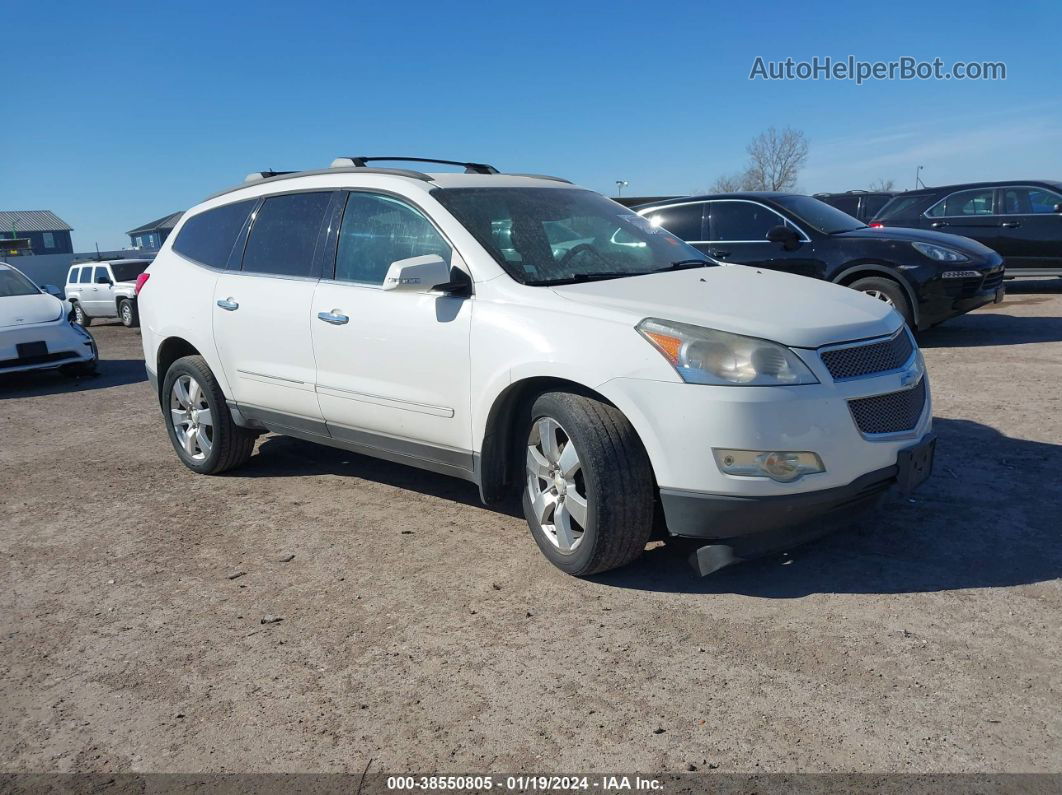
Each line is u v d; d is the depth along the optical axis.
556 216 4.53
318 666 3.15
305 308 4.71
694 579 3.69
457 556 4.09
